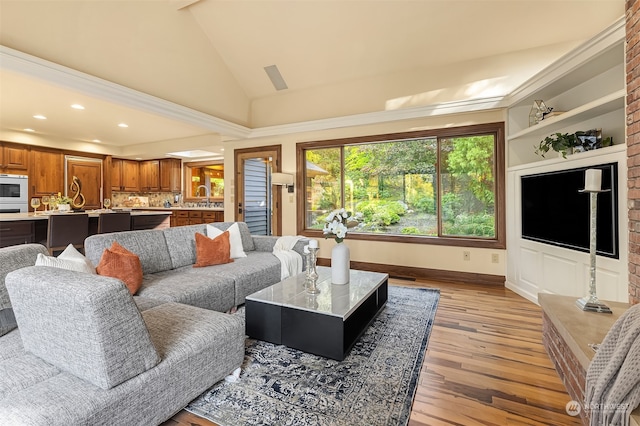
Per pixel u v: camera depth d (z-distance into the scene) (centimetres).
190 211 766
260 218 621
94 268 224
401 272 454
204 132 603
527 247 341
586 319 181
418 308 303
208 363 158
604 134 284
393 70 432
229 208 594
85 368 120
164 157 798
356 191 492
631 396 109
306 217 533
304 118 511
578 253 271
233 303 276
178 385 143
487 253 400
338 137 492
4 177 563
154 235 299
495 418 152
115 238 266
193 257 328
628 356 115
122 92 341
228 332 170
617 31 232
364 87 461
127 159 804
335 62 436
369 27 378
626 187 225
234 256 349
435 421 150
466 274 412
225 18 395
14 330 162
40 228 396
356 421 148
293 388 173
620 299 231
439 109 400
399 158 461
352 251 489
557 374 189
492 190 402
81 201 516
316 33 397
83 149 687
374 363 199
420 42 382
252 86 509
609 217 239
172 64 397
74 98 415
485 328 257
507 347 224
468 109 386
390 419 149
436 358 209
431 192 441
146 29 355
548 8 315
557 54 350
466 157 416
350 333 221
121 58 342
